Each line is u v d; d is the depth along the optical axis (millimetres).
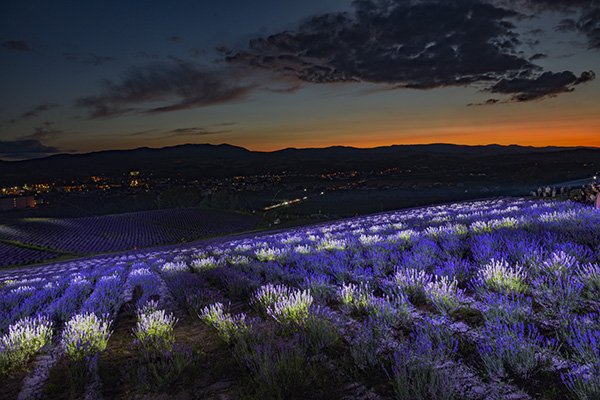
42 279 16984
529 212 15219
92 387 3807
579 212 11617
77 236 84375
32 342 5145
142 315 5793
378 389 3189
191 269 14695
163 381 3604
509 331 3559
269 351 3846
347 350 4031
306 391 3273
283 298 5543
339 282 7395
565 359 3191
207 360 4203
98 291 9922
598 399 2557
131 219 112438
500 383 3006
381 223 25016
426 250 8703
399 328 4496
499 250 7734
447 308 4785
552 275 5332
